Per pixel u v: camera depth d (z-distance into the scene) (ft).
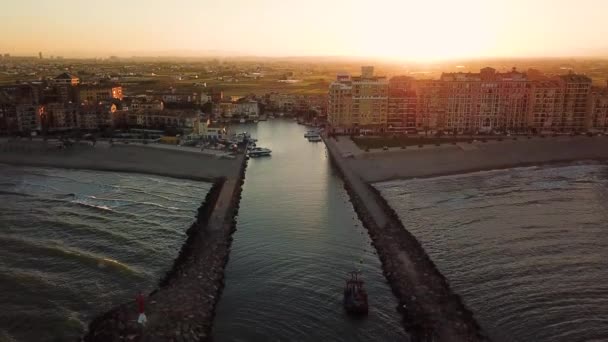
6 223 480.64
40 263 395.96
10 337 303.07
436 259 408.67
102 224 482.69
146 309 327.47
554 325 315.58
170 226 482.28
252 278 381.60
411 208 537.65
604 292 354.95
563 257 410.72
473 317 322.75
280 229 483.51
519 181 653.71
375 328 315.99
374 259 415.03
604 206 546.26
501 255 414.62
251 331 312.50
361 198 568.82
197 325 313.53
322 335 309.83
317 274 387.75
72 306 336.90
